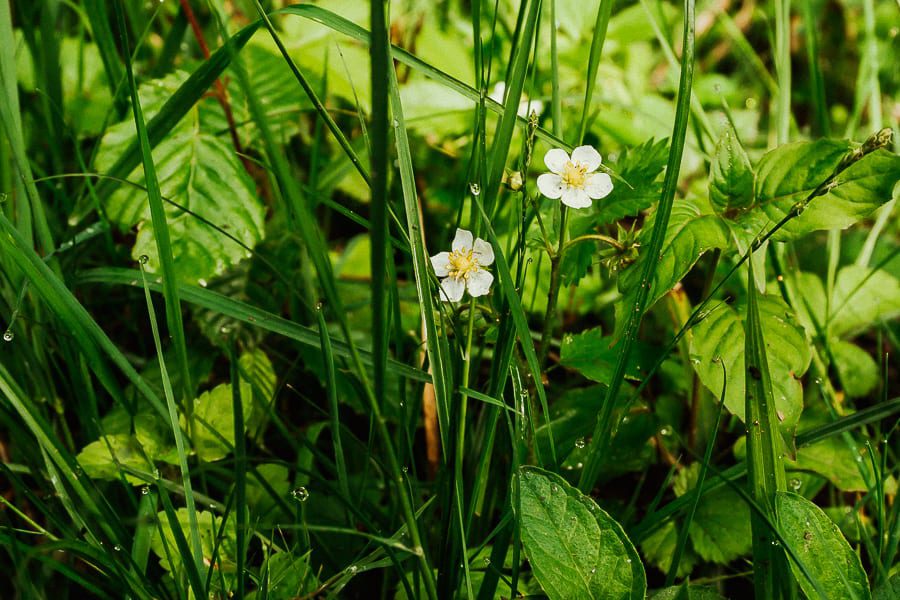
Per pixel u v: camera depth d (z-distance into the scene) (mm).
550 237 460
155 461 457
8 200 482
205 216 488
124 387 501
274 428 505
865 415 433
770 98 705
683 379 503
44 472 456
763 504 414
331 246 568
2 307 464
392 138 516
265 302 511
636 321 423
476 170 442
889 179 425
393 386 500
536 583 437
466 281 421
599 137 580
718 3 742
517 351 445
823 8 739
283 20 567
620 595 407
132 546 434
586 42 611
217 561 429
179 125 494
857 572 407
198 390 508
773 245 476
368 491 476
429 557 431
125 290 525
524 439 439
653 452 485
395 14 620
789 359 434
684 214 438
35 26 552
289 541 456
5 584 462
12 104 448
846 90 713
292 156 550
